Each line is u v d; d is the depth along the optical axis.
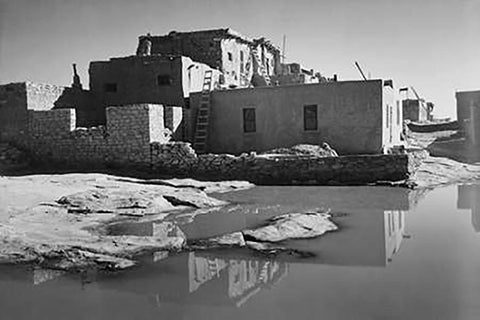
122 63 26.69
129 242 9.38
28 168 22.42
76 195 14.07
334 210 13.18
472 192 16.81
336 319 5.43
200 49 30.97
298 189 17.77
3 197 14.04
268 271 7.54
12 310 5.95
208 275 7.41
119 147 21.75
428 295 6.14
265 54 37.34
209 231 10.67
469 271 7.15
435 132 36.72
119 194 14.43
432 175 20.55
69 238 9.62
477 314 5.44
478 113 30.31
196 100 24.48
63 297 6.45
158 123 21.89
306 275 7.26
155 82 25.98
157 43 31.77
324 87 22.11
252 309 5.86
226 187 18.05
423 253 8.37
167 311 5.89
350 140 21.81
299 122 22.62
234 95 23.75
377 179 18.50
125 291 6.70
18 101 23.45
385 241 9.41
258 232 10.07
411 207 13.62
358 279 6.95
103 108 27.16
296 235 10.02
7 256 8.41
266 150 23.14
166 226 11.32
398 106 27.66
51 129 22.89
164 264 8.07
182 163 20.69
